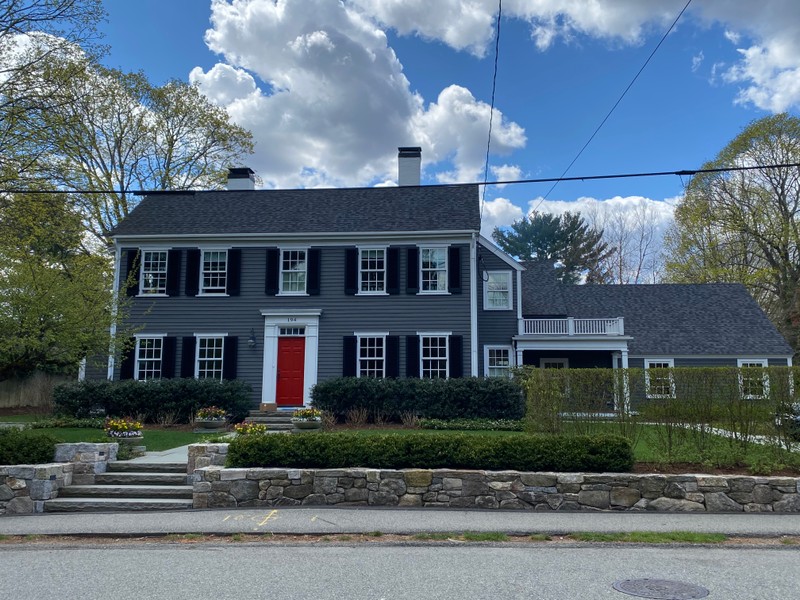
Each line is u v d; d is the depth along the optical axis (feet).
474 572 19.36
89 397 60.23
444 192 76.02
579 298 93.81
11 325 37.19
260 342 68.18
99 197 93.86
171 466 34.32
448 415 59.88
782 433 30.94
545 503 28.99
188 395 60.23
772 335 83.66
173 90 104.32
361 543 23.27
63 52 63.21
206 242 70.44
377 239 69.05
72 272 47.80
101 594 17.26
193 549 22.77
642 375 32.83
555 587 17.78
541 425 34.22
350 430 54.34
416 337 66.95
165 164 106.11
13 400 83.71
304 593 17.25
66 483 31.96
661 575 19.08
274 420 61.62
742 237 120.98
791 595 17.03
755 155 115.03
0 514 29.37
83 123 86.84
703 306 90.27
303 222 71.77
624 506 28.73
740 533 24.32
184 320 69.05
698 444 31.91
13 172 60.44
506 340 77.20
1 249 41.11
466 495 29.37
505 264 78.89
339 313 68.23
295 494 29.84
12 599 16.88
